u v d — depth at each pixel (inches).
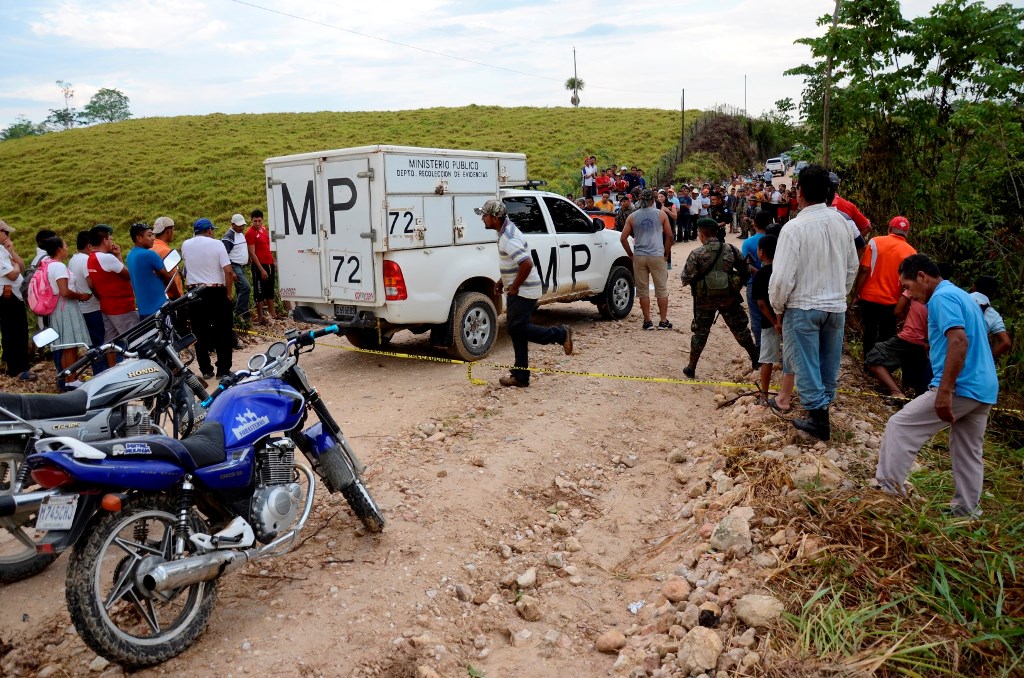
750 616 138.4
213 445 145.6
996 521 176.1
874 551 154.9
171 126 1988.2
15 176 1504.7
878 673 123.1
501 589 167.5
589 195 981.8
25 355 358.0
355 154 302.5
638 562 181.9
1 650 141.5
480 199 343.0
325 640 142.4
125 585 131.8
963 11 368.2
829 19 388.5
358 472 179.9
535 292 291.4
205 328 319.3
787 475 190.2
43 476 120.2
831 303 204.2
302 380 172.6
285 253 335.0
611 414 273.3
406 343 386.3
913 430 181.0
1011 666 123.4
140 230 310.0
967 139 370.9
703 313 305.7
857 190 386.3
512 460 226.1
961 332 167.5
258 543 154.3
